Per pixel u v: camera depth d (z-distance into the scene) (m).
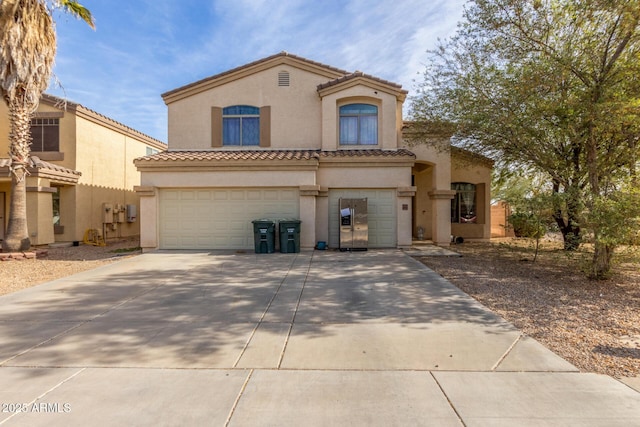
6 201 16.09
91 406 3.26
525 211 10.09
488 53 10.02
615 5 7.40
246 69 14.61
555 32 9.30
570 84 8.59
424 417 3.10
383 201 13.27
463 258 11.36
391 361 4.17
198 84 14.59
